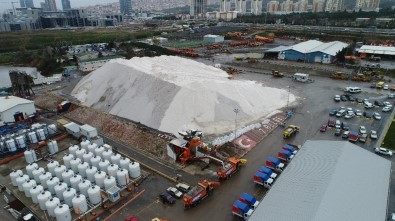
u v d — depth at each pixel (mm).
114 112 63406
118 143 53625
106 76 74188
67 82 96125
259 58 121750
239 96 62938
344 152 37281
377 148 47125
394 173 41000
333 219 26703
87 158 45219
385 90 78188
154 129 55000
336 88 80938
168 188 39500
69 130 56500
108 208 36750
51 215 35281
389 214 33094
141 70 69188
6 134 55438
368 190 31156
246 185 40375
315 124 58500
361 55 115562
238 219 34219
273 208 29219
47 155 50062
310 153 38906
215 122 55656
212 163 45781
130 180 41875
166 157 47625
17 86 79500
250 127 55094
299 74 88000
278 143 51375
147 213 35781
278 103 68438
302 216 27172
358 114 61625
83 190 38188
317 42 131375
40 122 63875
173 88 60375
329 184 31062
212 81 63969
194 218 34594
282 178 34281
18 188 41219
